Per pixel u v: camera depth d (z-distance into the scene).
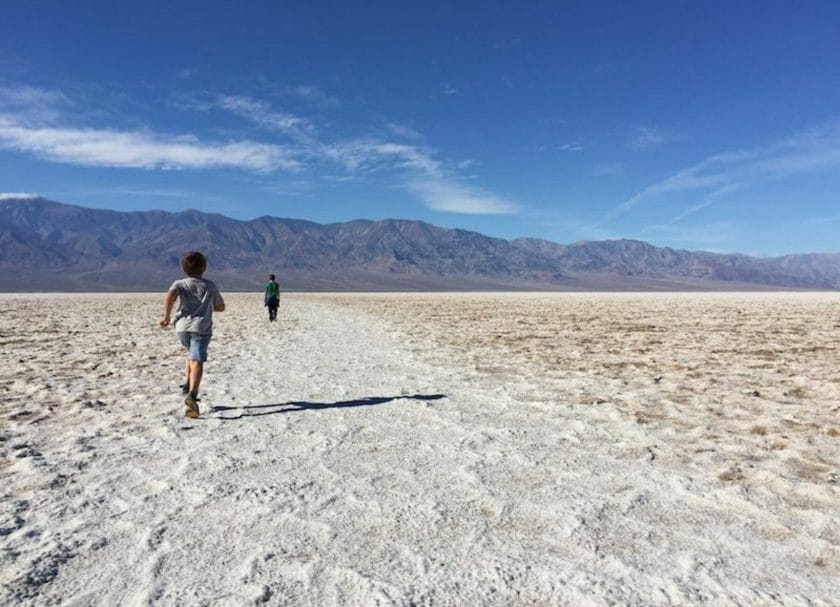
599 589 3.03
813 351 14.18
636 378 10.09
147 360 12.45
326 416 7.11
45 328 22.12
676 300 75.31
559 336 18.84
